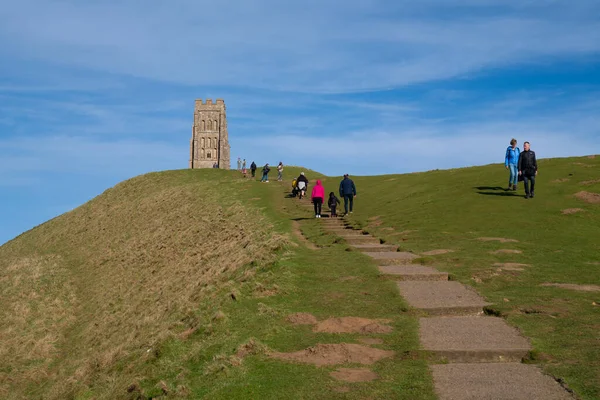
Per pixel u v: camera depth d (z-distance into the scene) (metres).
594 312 10.02
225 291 13.09
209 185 48.38
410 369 7.65
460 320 10.09
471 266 14.51
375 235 21.02
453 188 31.22
